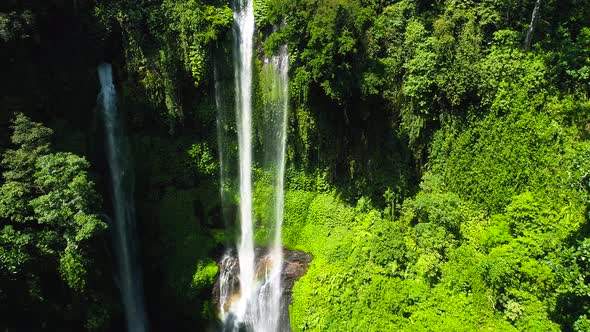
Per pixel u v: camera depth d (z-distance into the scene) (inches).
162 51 1131.9
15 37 994.7
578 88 978.7
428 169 1099.9
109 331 1050.1
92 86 1160.2
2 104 1005.2
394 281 1000.2
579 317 702.5
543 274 893.8
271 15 1074.7
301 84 1064.8
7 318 832.3
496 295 931.3
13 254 823.1
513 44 1024.2
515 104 996.6
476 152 1032.8
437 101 1043.3
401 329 943.7
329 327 1006.4
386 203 1126.4
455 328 912.3
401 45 1056.8
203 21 1127.0
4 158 911.0
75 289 897.5
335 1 999.0
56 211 882.1
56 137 1081.4
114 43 1157.1
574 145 954.1
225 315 1146.0
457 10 1041.5
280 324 1112.2
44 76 1093.1
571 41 1016.2
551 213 939.3
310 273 1101.7
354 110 1106.7
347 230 1142.3
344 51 975.0
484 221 1019.9
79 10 1111.0
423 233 1021.8
